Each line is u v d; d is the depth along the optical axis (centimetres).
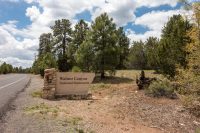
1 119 1007
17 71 14675
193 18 1398
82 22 6125
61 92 1850
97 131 985
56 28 7481
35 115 1128
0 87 2491
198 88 1423
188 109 1484
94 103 1628
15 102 1454
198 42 1397
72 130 932
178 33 2023
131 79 3425
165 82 1900
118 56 3575
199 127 1252
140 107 1524
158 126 1224
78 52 3656
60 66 6303
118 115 1332
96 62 3519
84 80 1897
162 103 1612
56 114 1177
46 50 9006
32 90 2214
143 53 6288
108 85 2520
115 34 3572
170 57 2059
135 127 1152
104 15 3616
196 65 1416
